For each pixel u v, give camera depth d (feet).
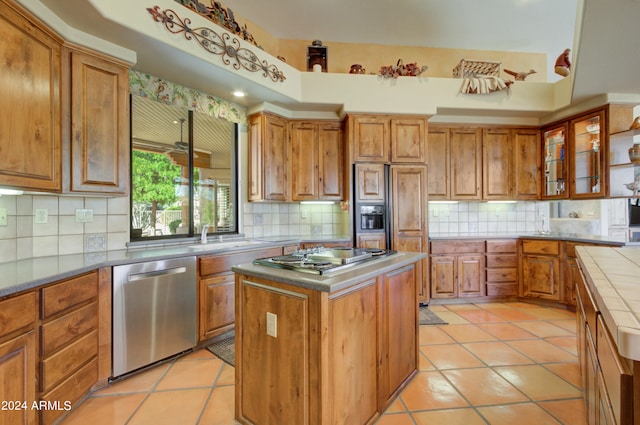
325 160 12.33
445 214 14.01
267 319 4.91
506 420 5.48
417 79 11.76
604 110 10.73
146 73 8.83
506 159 13.04
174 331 7.66
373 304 5.42
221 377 7.01
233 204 11.85
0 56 5.07
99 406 5.93
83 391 5.82
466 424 5.38
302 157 12.23
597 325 3.61
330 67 13.35
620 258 5.30
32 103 5.68
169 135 9.82
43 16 5.85
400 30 12.50
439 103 11.81
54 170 6.21
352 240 11.56
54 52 6.21
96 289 6.25
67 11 6.10
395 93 11.64
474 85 11.74
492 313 11.16
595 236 11.62
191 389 6.52
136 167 9.03
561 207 14.56
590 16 7.27
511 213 14.28
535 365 7.40
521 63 14.29
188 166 10.32
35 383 4.71
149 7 7.00
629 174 10.62
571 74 10.46
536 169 13.11
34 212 6.89
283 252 10.68
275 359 4.81
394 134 11.82
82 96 6.73
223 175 11.49
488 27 12.34
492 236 12.48
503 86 11.80
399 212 11.78
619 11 7.02
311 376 4.38
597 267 4.50
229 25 9.02
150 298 7.18
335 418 4.46
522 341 8.77
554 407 5.83
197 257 8.21
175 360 7.78
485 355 7.93
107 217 8.17
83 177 6.73
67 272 5.36
